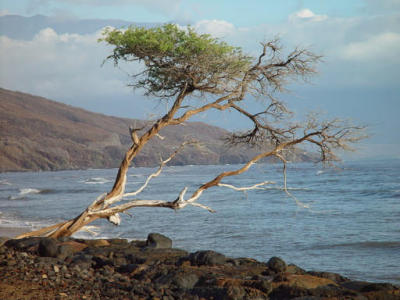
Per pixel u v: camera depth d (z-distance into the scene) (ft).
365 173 384.06
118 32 45.65
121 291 28.94
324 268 62.08
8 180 465.47
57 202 181.88
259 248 77.51
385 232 92.43
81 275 32.81
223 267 36.91
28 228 99.81
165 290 29.63
